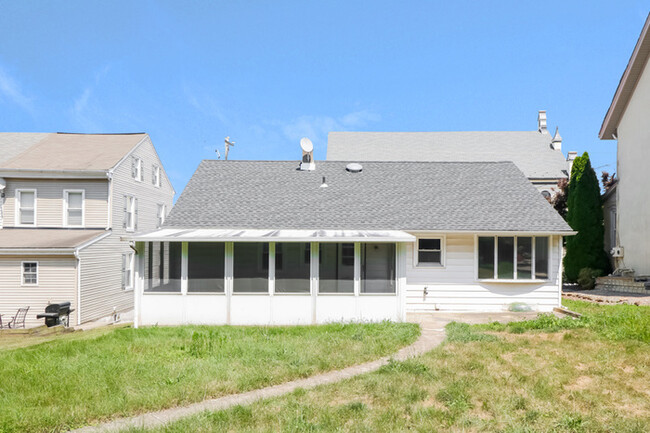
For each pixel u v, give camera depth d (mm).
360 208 19625
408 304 17938
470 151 44969
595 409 7012
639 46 22906
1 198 24234
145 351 10984
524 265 17812
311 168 23594
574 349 10805
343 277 15398
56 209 24422
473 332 13023
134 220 28031
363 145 45719
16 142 28938
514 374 8695
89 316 22297
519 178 22094
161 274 15414
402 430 6211
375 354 10578
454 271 17938
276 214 19156
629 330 12164
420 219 18484
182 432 6230
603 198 27656
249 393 8172
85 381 8492
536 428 6293
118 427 6602
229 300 15359
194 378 8586
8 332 16500
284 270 15422
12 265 21297
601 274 24703
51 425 6605
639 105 23547
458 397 7449
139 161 28891
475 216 18562
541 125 50375
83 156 26109
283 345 11258
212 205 19750
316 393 7852
